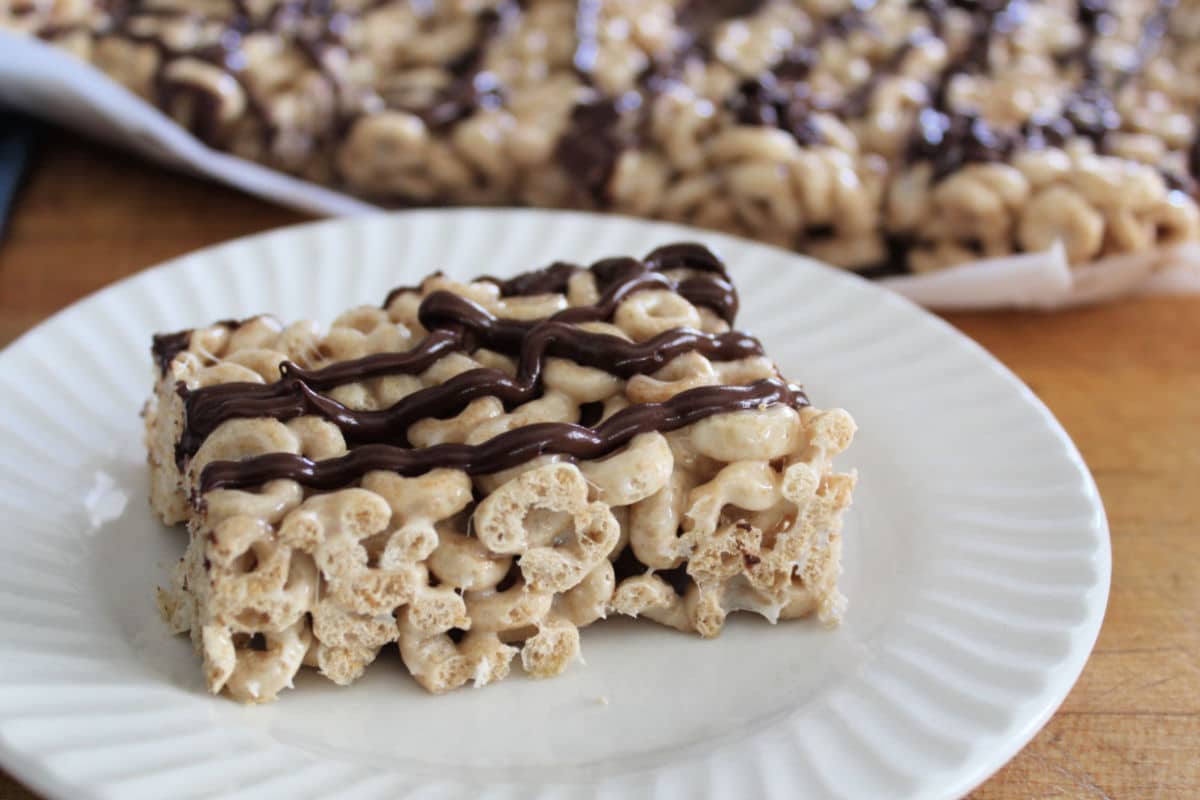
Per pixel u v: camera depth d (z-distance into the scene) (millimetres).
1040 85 388
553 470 239
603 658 251
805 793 223
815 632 255
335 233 328
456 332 259
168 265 316
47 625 244
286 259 322
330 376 250
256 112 369
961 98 378
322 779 226
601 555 245
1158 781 248
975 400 292
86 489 274
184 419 249
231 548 229
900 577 262
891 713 236
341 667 242
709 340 259
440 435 245
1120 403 333
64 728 224
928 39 394
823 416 249
